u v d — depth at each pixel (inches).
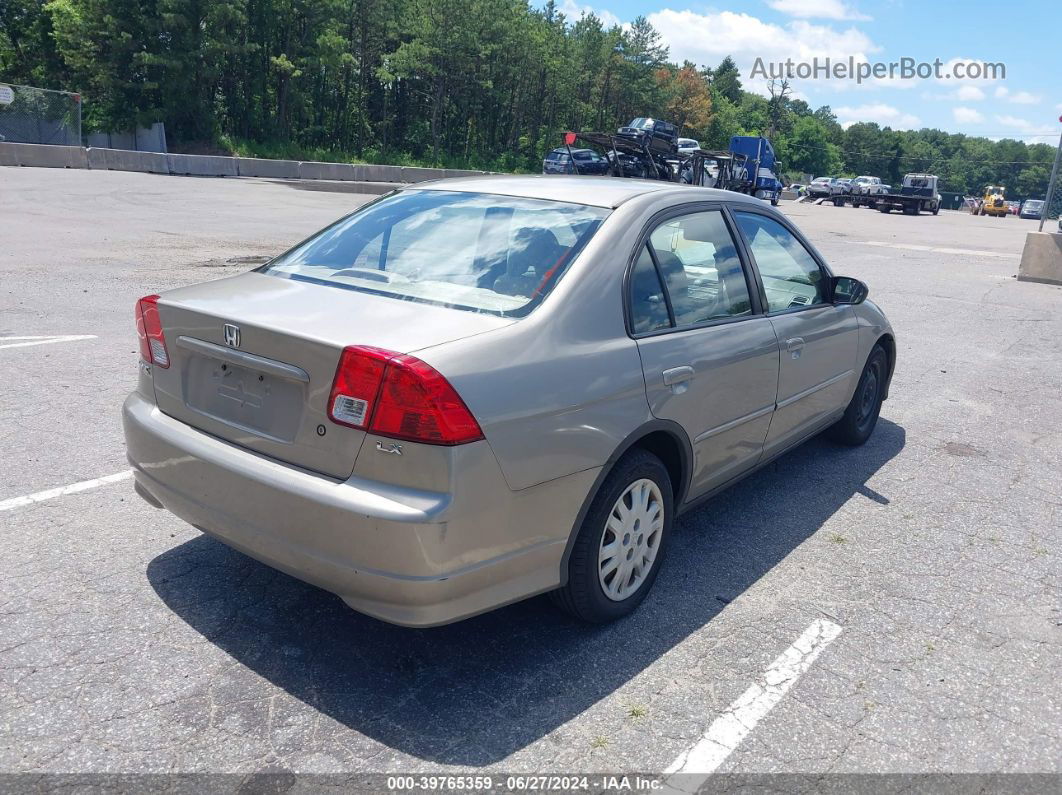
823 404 192.1
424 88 2603.3
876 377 224.8
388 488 99.5
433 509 97.7
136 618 125.5
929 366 322.0
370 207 151.7
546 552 114.0
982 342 370.0
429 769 98.4
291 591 135.7
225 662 116.4
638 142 866.8
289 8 2049.7
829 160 5615.2
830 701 115.5
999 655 129.5
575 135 848.9
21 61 2022.6
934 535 172.9
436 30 2369.6
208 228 598.9
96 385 232.1
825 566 156.4
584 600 124.0
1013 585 152.6
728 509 181.2
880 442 231.3
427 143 2679.6
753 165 1186.0
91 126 1664.6
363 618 129.6
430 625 103.0
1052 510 189.2
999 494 197.3
